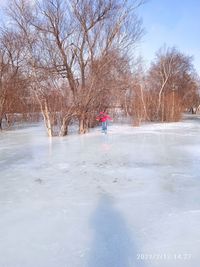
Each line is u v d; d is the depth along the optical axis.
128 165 7.11
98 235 3.50
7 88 18.27
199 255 3.03
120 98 19.72
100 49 15.07
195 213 4.08
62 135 14.06
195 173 6.24
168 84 35.56
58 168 6.91
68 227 3.73
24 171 6.67
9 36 18.00
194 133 14.54
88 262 2.95
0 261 3.00
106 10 15.41
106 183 5.62
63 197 4.85
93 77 14.71
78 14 15.20
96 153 8.83
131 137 12.87
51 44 14.80
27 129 18.00
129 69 18.62
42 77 14.28
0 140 12.67
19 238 3.47
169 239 3.36
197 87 47.09
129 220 3.89
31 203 4.60
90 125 17.28
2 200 4.76
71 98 14.38
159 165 7.06
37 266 2.90
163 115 24.66
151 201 4.59
